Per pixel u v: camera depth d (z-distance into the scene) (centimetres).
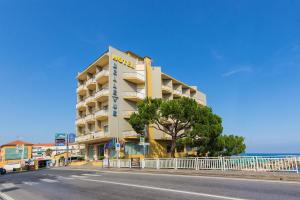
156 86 4550
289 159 1456
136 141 4003
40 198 1046
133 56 4544
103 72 4000
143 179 1498
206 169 1914
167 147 4378
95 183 1417
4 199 1083
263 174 1379
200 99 6291
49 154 7406
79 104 4838
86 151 4694
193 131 2911
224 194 881
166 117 2952
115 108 3859
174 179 1430
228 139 3953
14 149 7381
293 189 952
